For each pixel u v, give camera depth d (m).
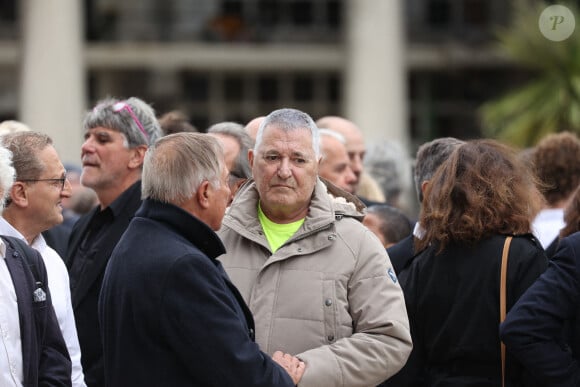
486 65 37.69
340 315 6.73
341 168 10.68
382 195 12.12
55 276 7.50
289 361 6.37
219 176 6.23
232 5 37.50
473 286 6.95
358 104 31.06
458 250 7.07
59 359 6.62
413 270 7.33
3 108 37.34
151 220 6.14
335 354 6.49
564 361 6.59
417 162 8.42
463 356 6.99
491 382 6.93
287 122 6.95
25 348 6.35
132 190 8.95
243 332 5.95
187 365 5.86
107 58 36.50
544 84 29.08
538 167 9.62
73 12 30.14
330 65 37.19
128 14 37.16
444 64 37.50
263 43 37.38
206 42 37.31
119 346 5.99
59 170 7.61
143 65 36.84
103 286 6.25
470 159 7.19
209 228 6.11
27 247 6.68
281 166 6.86
